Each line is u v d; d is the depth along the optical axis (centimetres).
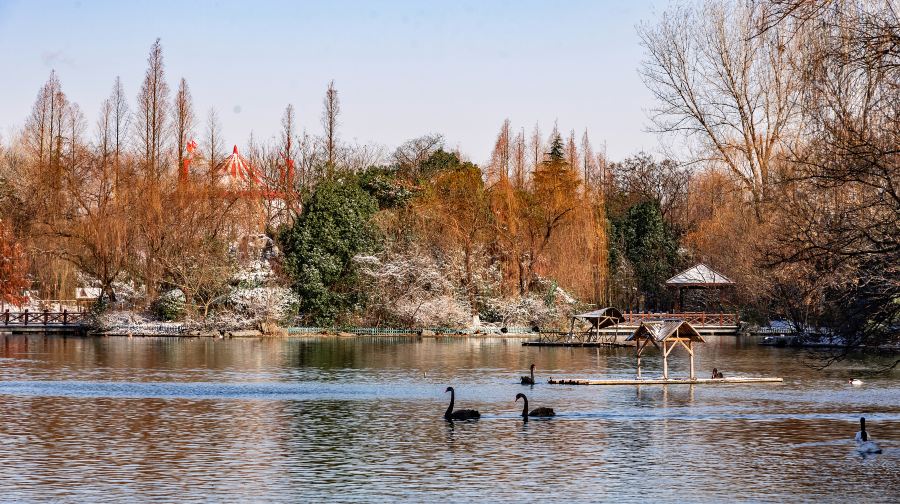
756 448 2977
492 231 9175
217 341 7669
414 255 8819
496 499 2338
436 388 4438
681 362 5984
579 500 2328
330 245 8662
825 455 2873
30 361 5672
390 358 6112
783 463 2755
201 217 8438
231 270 8525
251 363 5656
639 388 4478
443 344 7550
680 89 7569
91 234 8406
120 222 8381
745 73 7275
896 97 2656
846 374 5209
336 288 8812
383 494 2380
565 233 9200
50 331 8506
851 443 3061
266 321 8300
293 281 8631
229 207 8700
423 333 8519
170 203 8450
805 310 7244
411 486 2461
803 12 2384
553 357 6322
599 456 2844
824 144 2923
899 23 2627
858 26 2542
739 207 8225
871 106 2678
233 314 8338
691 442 3072
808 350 6956
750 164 7281
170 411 3659
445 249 8981
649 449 2953
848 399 4084
